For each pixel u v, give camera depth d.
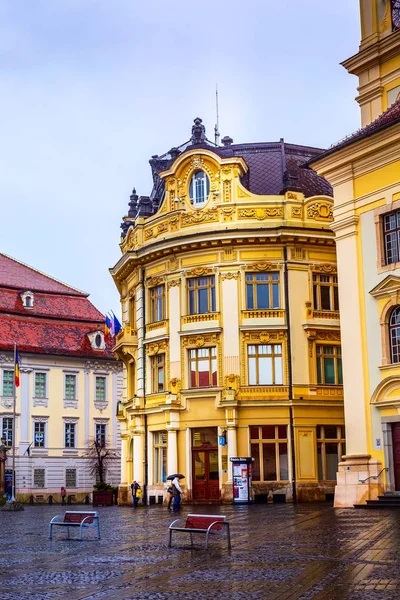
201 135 51.88
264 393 47.06
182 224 49.59
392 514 27.92
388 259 33.94
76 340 80.56
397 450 32.53
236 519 29.47
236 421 46.50
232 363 47.34
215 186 49.00
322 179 52.69
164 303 50.41
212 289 48.72
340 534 20.75
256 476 46.41
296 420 46.72
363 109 39.25
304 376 47.47
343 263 35.53
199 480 47.50
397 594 11.65
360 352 34.28
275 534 21.83
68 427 78.62
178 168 50.38
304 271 48.41
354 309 34.78
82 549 19.47
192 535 21.05
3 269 82.25
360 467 33.50
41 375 77.88
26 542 22.00
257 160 51.78
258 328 47.47
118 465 80.88
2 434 74.94
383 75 38.53
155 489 49.59
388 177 33.88
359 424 33.94
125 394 56.47
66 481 77.50
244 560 16.16
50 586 13.28
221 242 48.03
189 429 47.94
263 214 48.19
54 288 83.62
